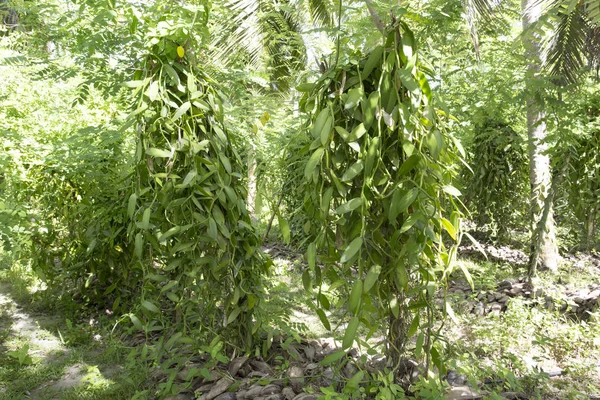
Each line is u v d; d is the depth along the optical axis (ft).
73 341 9.57
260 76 10.99
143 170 7.17
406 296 6.63
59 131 12.07
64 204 11.53
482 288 12.87
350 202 5.57
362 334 9.33
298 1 13.67
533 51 9.48
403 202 5.55
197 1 7.86
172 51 7.11
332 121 5.77
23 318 10.85
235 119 10.51
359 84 5.95
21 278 12.96
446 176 6.17
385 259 6.28
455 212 6.13
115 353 8.92
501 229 18.40
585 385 7.79
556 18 6.99
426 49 10.06
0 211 8.39
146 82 6.93
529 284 12.85
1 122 10.86
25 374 8.29
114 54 9.26
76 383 8.08
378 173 6.07
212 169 7.14
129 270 10.65
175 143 7.04
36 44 9.66
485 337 9.46
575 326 9.48
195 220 7.27
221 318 8.06
